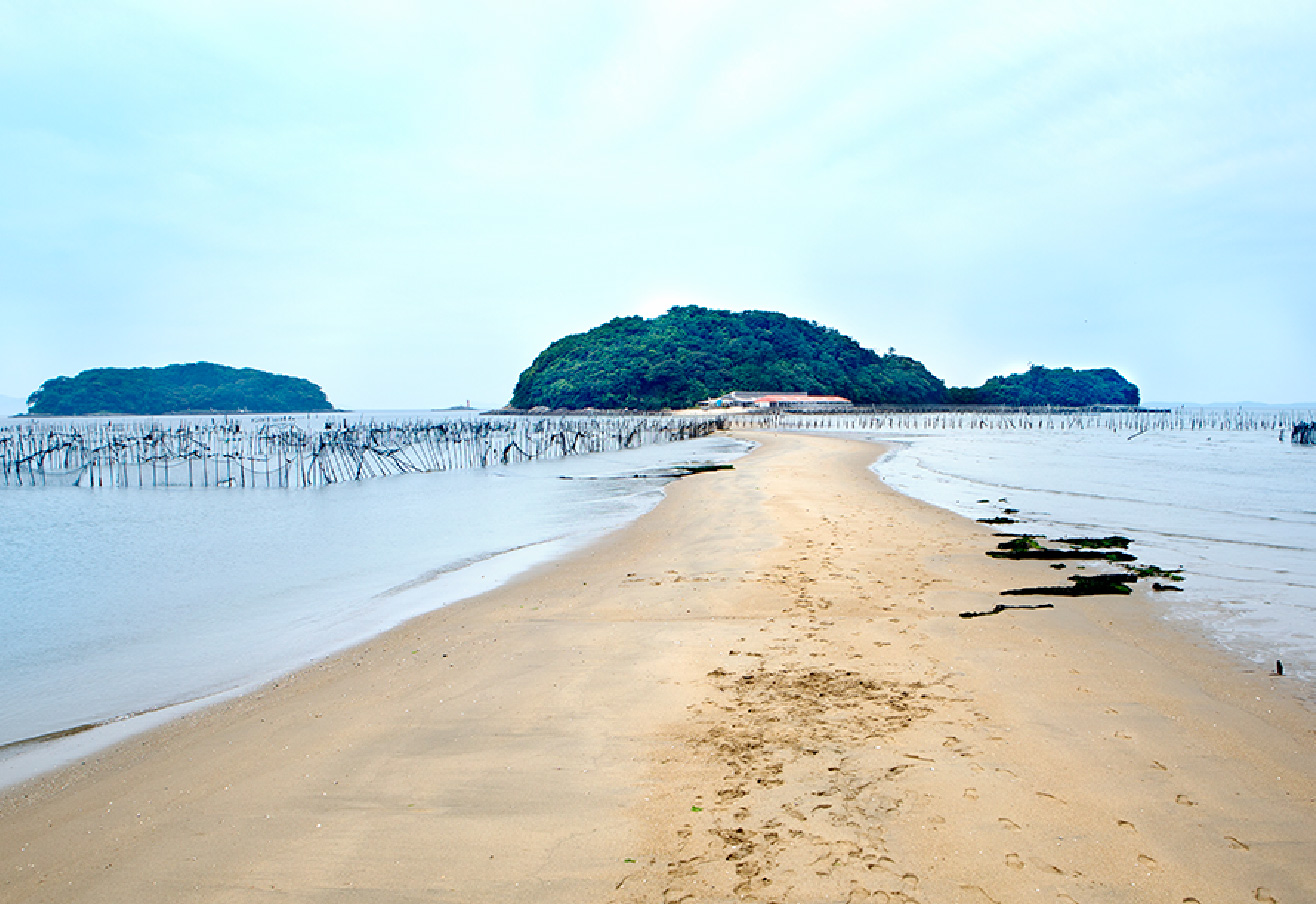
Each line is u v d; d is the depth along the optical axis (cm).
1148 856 445
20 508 2802
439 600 1228
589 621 1019
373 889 437
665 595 1138
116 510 2708
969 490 2639
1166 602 1075
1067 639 894
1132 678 761
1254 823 482
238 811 542
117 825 538
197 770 622
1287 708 682
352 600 1267
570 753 603
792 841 462
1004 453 4962
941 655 827
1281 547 1542
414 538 1939
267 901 430
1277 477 3153
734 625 959
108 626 1136
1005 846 454
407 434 5800
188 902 434
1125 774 547
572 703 714
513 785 554
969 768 554
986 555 1390
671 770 564
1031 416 17288
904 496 2314
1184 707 682
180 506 2822
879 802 506
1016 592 1120
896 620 969
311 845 488
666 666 807
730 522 1802
